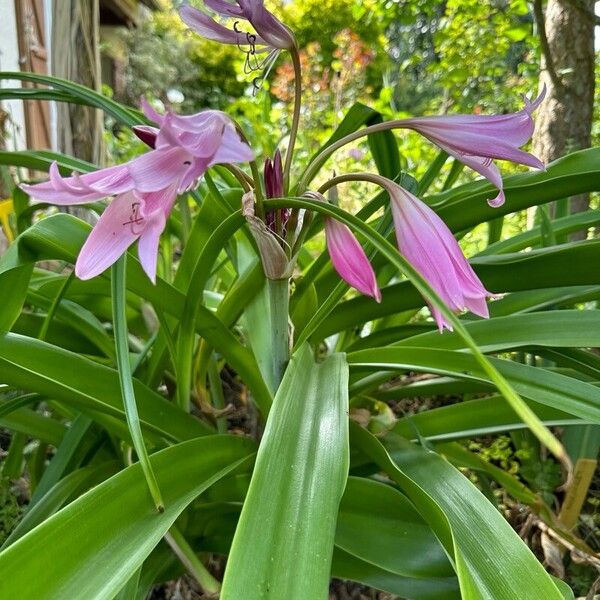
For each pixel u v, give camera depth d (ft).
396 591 1.06
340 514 1.08
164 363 1.55
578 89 2.71
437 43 4.92
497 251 1.76
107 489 0.87
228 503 1.22
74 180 0.84
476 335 1.31
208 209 1.48
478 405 1.37
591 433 1.64
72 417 1.57
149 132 0.86
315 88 6.43
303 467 0.88
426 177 1.67
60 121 3.25
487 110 6.45
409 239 0.98
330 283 1.63
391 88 4.89
